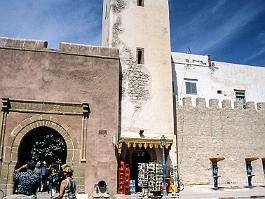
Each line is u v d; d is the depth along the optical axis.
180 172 20.02
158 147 16.88
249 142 22.27
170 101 19.33
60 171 14.19
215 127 21.77
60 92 16.56
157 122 18.70
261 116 23.28
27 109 15.80
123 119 18.20
